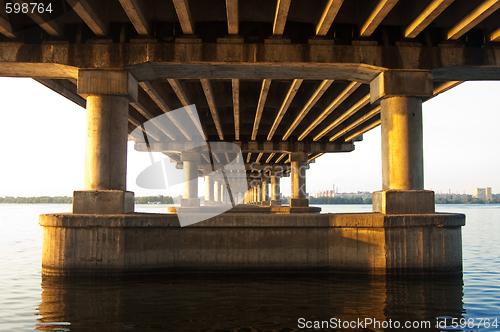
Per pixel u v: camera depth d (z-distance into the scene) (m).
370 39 11.14
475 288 8.66
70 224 9.84
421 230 10.19
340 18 11.36
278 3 9.30
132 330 5.49
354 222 10.38
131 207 10.98
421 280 9.65
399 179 10.88
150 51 10.82
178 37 10.87
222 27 11.09
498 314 6.48
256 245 10.79
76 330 5.49
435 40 11.38
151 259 10.24
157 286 8.84
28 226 32.91
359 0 11.21
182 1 9.00
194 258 10.63
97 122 10.73
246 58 10.93
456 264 10.25
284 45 11.00
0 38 10.77
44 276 9.94
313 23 11.23
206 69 11.46
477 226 32.94
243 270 10.69
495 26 11.18
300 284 9.12
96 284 9.05
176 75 11.97
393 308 6.86
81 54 10.80
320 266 10.77
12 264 12.30
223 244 10.74
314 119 21.97
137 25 10.29
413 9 10.64
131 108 17.38
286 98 16.77
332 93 17.27
